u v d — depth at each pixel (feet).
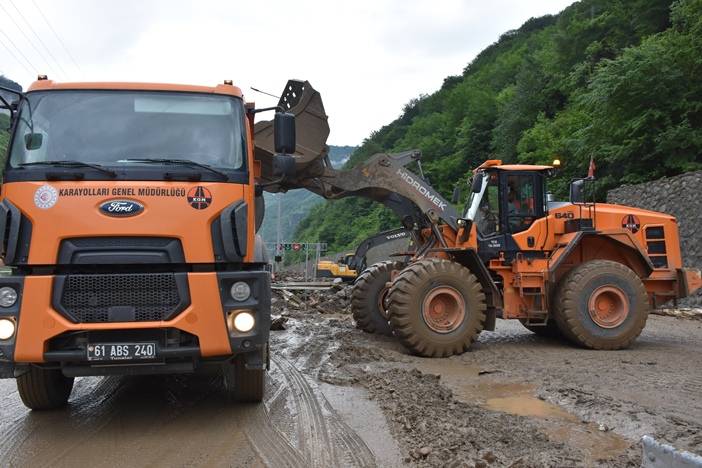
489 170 30.30
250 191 15.93
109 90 16.33
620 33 98.02
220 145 16.03
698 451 13.19
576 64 108.58
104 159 15.42
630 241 29.55
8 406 18.13
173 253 14.73
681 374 21.75
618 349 28.07
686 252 48.93
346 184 29.43
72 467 12.96
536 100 122.42
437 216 29.73
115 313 14.26
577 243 29.17
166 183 14.92
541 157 90.63
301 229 280.10
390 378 20.83
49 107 15.94
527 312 28.86
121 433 15.34
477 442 13.82
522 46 207.21
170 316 14.44
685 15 58.29
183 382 21.30
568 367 23.34
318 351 27.20
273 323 34.27
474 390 19.72
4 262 14.52
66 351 14.21
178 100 16.39
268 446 14.23
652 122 57.41
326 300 48.32
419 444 13.99
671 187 51.34
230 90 16.72
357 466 12.88
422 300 26.03
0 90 15.76
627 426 15.03
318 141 27.50
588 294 27.99
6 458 13.53
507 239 29.35
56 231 14.39
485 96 157.07
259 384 17.54
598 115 61.98
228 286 14.85
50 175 14.67
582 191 30.40
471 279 26.78
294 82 27.89
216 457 13.52
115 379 21.83
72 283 14.30
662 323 38.11
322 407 17.63
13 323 14.10
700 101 55.31
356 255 37.81
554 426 15.33
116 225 14.48
